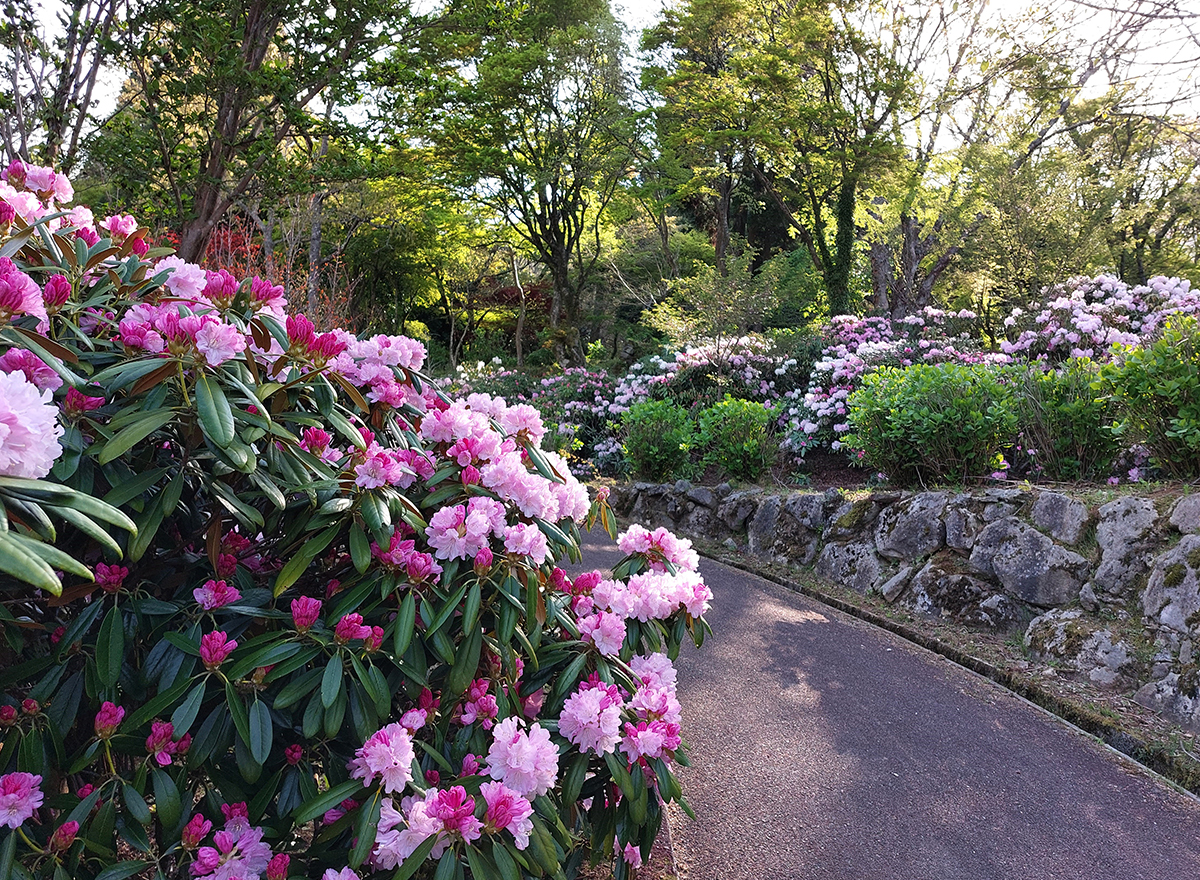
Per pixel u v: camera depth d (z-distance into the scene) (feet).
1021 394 20.65
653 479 32.09
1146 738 12.44
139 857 7.29
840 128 55.52
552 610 7.30
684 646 16.71
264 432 5.52
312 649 5.65
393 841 5.27
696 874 9.07
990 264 42.27
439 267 87.35
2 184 6.55
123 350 5.87
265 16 27.96
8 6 19.56
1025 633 16.35
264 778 6.01
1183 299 25.94
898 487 22.50
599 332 87.25
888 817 10.43
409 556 6.11
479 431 7.30
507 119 62.18
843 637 17.71
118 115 25.82
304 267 41.55
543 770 5.74
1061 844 9.98
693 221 96.02
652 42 65.41
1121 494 16.25
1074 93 53.67
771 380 38.65
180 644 5.43
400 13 28.96
